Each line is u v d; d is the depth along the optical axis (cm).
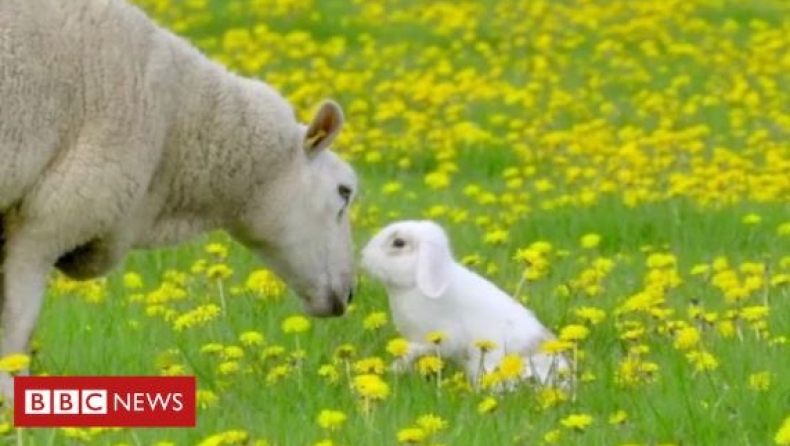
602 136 3700
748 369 2073
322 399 1980
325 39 5025
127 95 2034
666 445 1784
